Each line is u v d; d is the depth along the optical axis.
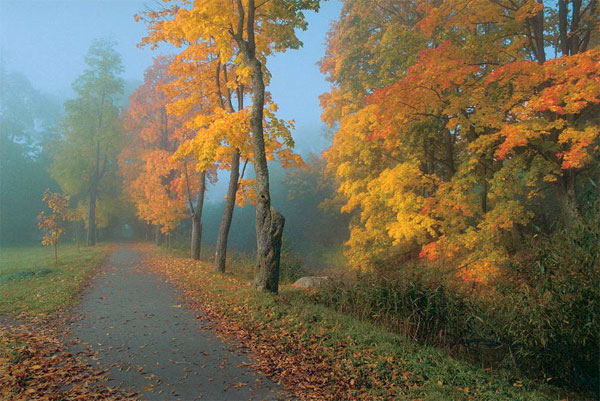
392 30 16.27
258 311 8.28
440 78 12.06
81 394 4.29
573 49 12.74
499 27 15.65
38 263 17.84
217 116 12.95
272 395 4.69
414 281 8.70
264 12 12.79
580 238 6.58
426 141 16.67
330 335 6.87
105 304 9.22
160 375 5.08
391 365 5.76
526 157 12.61
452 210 14.04
